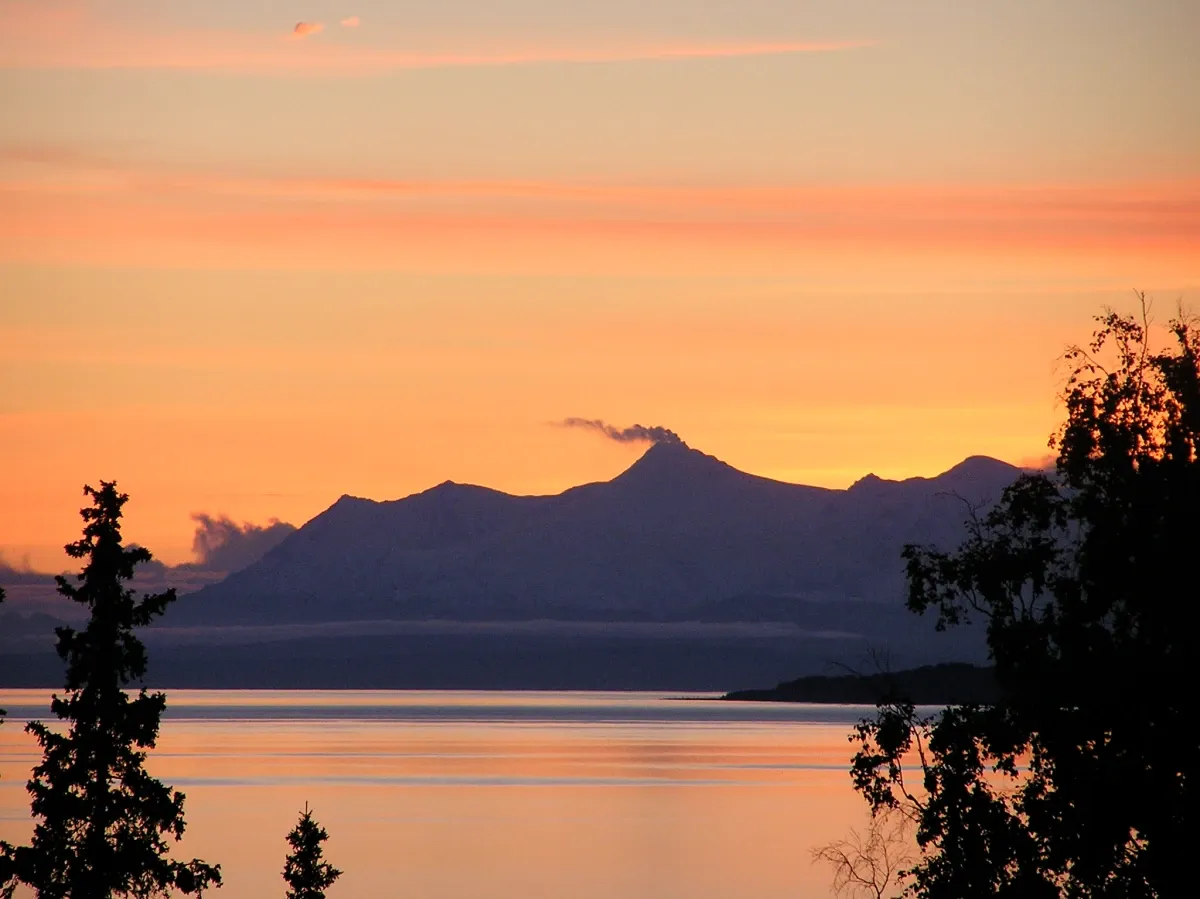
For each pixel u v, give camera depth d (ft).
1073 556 355.56
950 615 368.27
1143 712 337.52
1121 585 339.98
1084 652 344.69
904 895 372.99
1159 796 333.42
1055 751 348.18
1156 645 341.21
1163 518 340.18
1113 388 355.36
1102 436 350.64
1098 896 340.18
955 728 363.76
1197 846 329.11
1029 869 347.56
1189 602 334.65
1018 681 355.36
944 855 362.12
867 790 380.37
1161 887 334.03
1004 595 358.84
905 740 375.86
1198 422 345.31
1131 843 344.69
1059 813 346.54
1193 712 332.60
